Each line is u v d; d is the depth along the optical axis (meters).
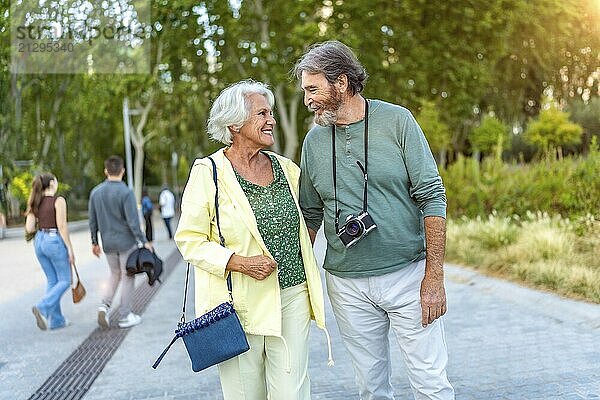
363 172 3.07
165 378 5.22
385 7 22.92
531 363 5.01
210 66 26.05
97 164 47.72
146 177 54.75
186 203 3.02
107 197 7.08
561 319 6.34
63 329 7.29
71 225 29.58
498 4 22.77
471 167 14.30
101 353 6.14
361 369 3.38
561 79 35.06
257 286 3.00
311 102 3.05
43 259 7.27
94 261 14.19
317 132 3.20
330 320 7.00
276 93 26.50
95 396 4.88
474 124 34.81
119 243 7.10
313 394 4.62
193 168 3.07
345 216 3.13
